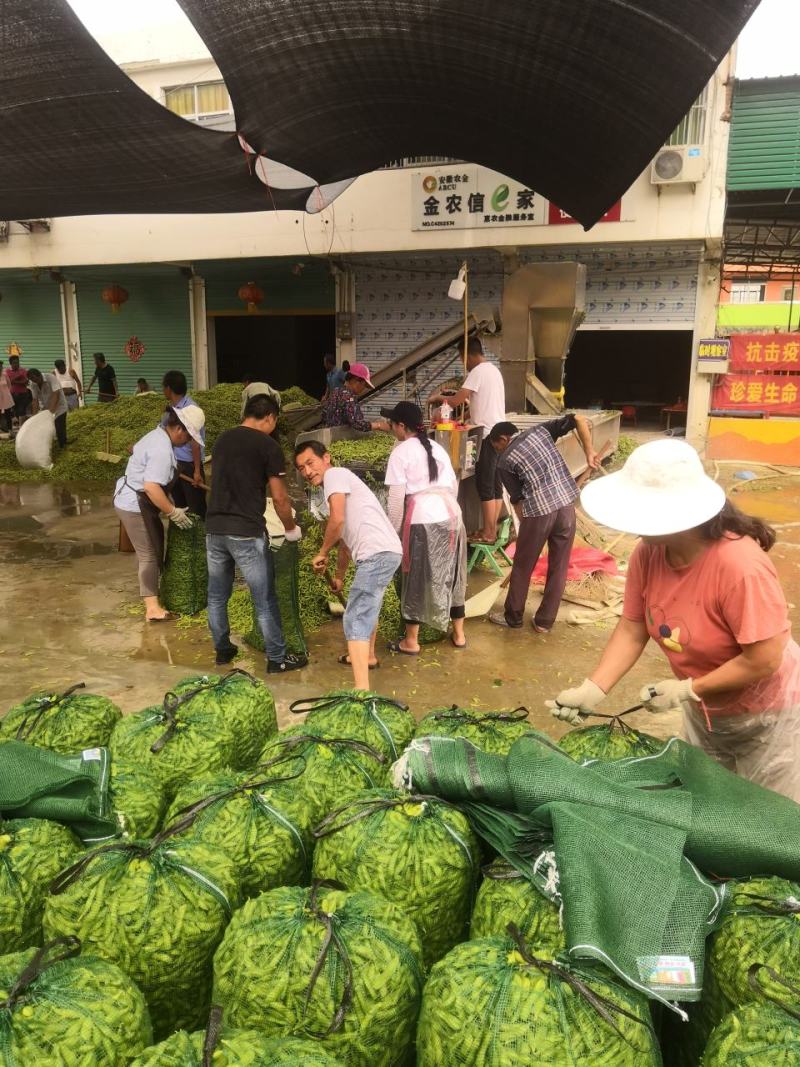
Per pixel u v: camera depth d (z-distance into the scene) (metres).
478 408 8.21
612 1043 1.48
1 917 1.86
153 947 1.78
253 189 9.00
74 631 6.22
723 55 5.47
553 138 7.82
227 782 2.31
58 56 5.59
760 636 2.31
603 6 5.30
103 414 14.60
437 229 15.21
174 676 5.37
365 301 17.22
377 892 1.95
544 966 1.58
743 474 12.34
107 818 2.16
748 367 13.81
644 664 5.64
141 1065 1.43
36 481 12.43
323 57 6.22
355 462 7.11
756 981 1.58
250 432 5.17
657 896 1.69
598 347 23.12
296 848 2.16
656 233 13.87
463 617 5.91
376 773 2.48
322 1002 1.60
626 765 2.13
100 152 7.34
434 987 1.60
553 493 5.96
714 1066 1.48
